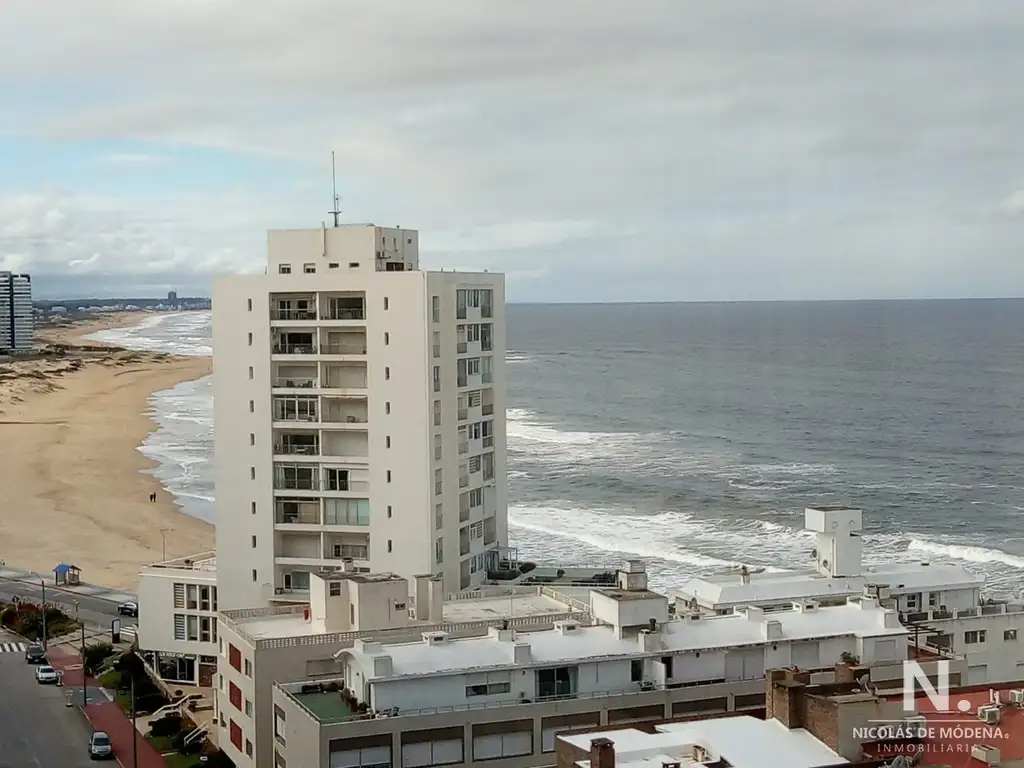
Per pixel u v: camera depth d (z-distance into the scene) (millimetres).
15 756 87062
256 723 75938
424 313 97625
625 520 190500
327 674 77125
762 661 74562
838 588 90625
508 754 68625
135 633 119062
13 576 150000
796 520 189500
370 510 100000
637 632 74500
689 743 56375
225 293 102125
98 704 98875
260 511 102125
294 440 102125
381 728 66188
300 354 101000
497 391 110625
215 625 102062
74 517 190250
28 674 108125
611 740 55656
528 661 70375
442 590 86438
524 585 101438
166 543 172250
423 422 98125
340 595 80562
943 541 176000
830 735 56375
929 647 82438
